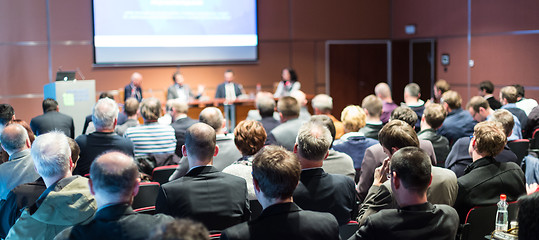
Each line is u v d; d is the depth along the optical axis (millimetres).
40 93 9312
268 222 1937
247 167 3055
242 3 10414
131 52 9820
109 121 3951
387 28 11641
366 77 11586
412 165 2008
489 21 9016
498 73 8898
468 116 5258
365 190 3299
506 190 2750
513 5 8508
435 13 10281
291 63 11039
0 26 8969
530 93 8320
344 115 4297
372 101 4547
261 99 5383
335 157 3275
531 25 8211
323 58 11266
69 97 7148
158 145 4445
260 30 10750
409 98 6344
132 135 4414
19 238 2451
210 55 10336
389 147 2791
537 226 1330
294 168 1980
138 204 3098
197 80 10320
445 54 10125
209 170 2635
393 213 2055
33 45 9195
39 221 2457
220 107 9203
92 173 1957
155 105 4508
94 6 9477
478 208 2674
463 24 9602
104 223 1918
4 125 4695
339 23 11297
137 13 9750
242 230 1927
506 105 5977
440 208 2084
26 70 9195
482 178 2738
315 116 3838
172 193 2535
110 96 6648
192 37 10164
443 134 5293
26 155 3279
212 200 2557
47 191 2438
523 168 3797
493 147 2762
